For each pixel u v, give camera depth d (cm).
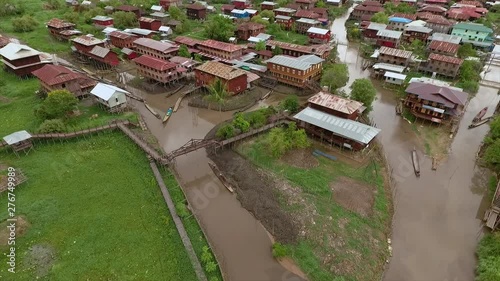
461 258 4203
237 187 5284
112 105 6931
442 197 5191
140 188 5050
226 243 4356
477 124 7012
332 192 5091
